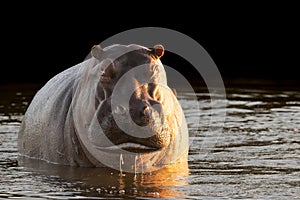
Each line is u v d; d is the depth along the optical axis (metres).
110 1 67.00
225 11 65.44
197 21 65.62
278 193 20.78
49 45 65.50
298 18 63.94
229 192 21.00
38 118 26.80
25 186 22.06
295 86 48.75
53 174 23.80
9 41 65.38
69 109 24.95
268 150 27.55
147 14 66.56
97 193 21.05
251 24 64.81
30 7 66.56
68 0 67.00
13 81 54.44
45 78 56.72
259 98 42.53
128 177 23.27
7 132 31.75
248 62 62.06
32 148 26.97
